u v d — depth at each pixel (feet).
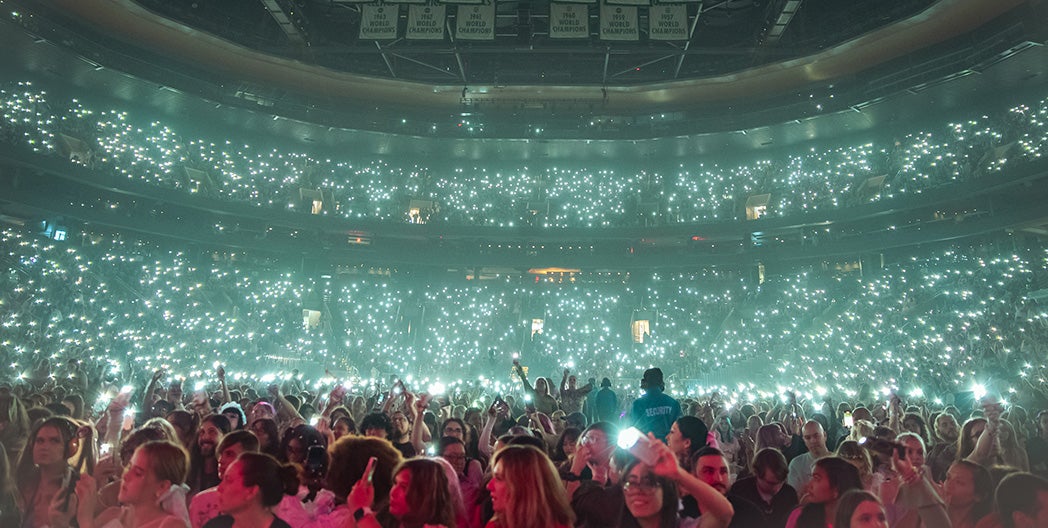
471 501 19.88
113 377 96.53
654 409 28.09
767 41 142.10
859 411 38.17
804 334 143.54
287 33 145.59
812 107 161.79
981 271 123.65
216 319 142.10
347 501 16.11
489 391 135.64
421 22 126.11
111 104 162.30
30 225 143.23
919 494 19.17
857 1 147.23
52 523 19.20
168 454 17.58
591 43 144.97
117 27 149.79
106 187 150.20
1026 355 95.40
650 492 15.10
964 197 140.67
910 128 163.22
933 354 107.96
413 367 162.09
